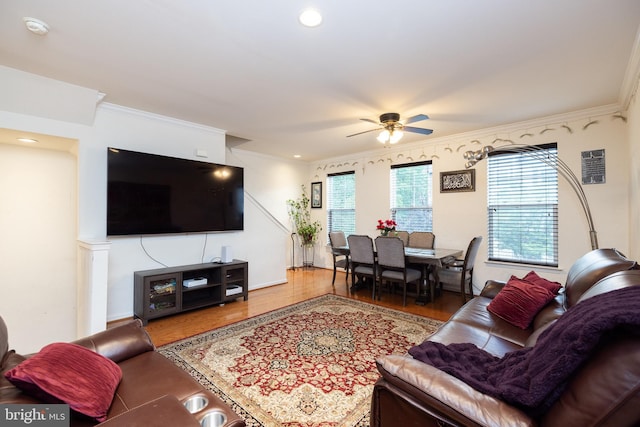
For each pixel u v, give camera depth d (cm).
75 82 271
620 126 324
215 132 415
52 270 345
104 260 257
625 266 164
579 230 349
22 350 328
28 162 333
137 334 168
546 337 111
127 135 338
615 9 175
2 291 319
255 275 463
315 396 190
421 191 493
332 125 402
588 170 343
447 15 181
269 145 523
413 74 257
